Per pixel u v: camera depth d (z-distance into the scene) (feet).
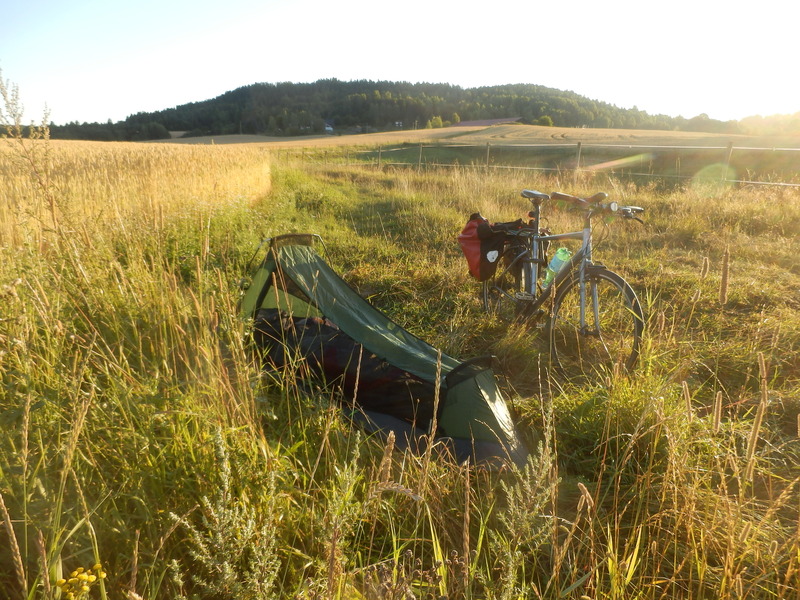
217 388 8.05
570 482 8.57
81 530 5.96
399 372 10.44
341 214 36.04
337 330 12.00
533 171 52.03
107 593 5.74
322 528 5.82
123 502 6.65
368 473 8.16
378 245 25.48
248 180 39.11
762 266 21.20
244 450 7.17
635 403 9.53
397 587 4.68
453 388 9.48
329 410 8.61
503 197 37.29
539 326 14.49
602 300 16.83
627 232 26.58
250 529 5.42
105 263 13.16
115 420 7.48
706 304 16.92
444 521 7.04
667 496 7.73
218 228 23.38
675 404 9.71
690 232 26.61
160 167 33.22
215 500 6.39
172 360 9.93
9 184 21.38
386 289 19.36
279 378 9.99
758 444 9.83
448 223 30.35
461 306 17.37
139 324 11.03
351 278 20.63
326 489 7.27
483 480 8.25
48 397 7.63
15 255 12.61
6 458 6.20
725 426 9.82
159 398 7.41
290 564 6.20
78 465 6.55
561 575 6.70
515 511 5.69
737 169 83.56
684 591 6.60
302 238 14.32
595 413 9.97
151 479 6.70
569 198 13.62
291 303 13.16
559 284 13.71
